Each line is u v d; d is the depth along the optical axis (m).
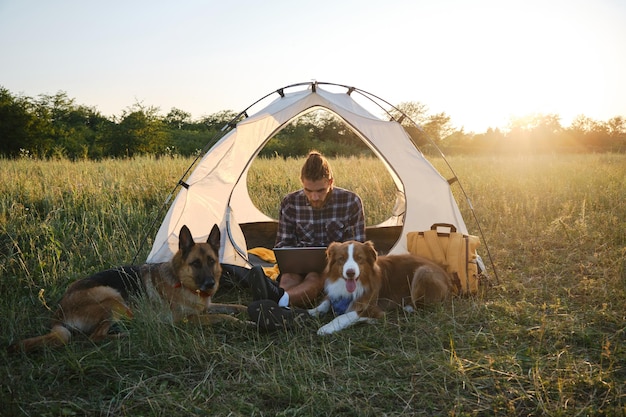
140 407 2.96
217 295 5.16
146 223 7.58
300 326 4.02
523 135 57.91
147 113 30.62
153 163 12.92
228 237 5.51
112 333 4.08
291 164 14.18
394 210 7.07
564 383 2.99
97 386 3.23
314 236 5.52
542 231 7.08
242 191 7.43
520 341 3.74
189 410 2.85
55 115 41.00
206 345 3.68
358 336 3.93
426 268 4.57
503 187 10.80
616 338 3.68
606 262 5.60
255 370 3.39
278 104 5.73
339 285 4.37
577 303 4.50
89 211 7.74
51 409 2.90
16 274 5.39
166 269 4.40
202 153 6.06
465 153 34.53
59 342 3.66
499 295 4.81
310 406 2.88
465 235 4.89
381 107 6.02
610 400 2.84
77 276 5.45
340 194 5.48
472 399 2.95
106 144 29.48
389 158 5.58
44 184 9.22
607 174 12.67
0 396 2.92
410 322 4.13
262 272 4.18
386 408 2.90
